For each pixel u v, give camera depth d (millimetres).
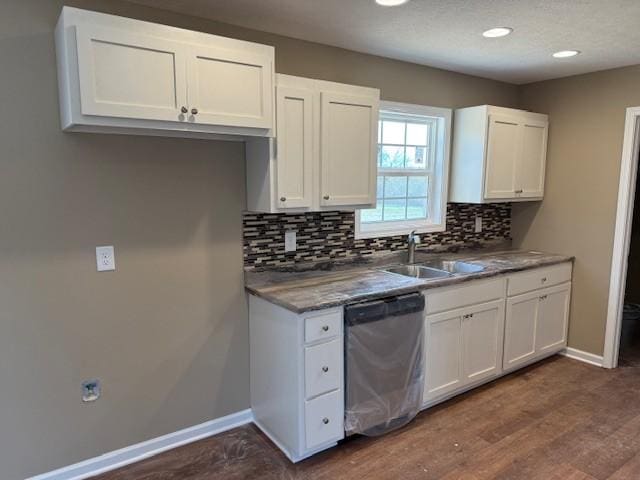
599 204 3531
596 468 2299
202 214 2482
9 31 1893
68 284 2135
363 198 2725
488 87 3764
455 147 3547
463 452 2439
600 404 2959
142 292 2340
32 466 2137
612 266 3484
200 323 2541
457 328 2928
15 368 2051
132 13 2162
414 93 3283
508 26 2455
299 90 2391
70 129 1983
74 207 2111
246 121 2133
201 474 2283
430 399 2848
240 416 2756
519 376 3406
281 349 2371
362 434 2553
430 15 2293
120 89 1813
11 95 1921
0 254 1964
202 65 1989
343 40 2703
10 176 1951
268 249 2727
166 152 2336
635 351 3928
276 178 2377
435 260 3574
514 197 3623
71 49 1724
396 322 2551
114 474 2285
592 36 2611
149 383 2414
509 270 3178
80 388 2221
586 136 3568
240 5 2172
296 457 2350
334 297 2373
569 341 3809
